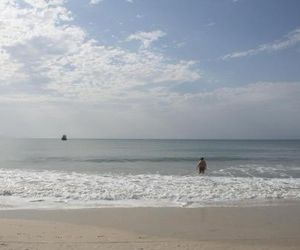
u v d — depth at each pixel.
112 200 15.25
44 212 12.85
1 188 17.50
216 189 18.09
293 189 18.41
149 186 18.77
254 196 16.44
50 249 8.09
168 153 55.62
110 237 9.49
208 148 79.19
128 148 77.44
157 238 9.52
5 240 8.75
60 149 67.00
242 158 43.28
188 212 13.04
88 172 26.19
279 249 8.58
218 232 10.30
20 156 44.78
